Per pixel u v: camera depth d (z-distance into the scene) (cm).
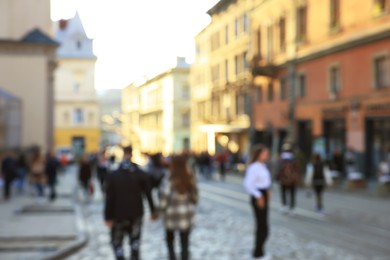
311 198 2033
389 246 1063
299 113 3444
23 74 3569
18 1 3753
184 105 7181
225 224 1378
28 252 993
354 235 1200
